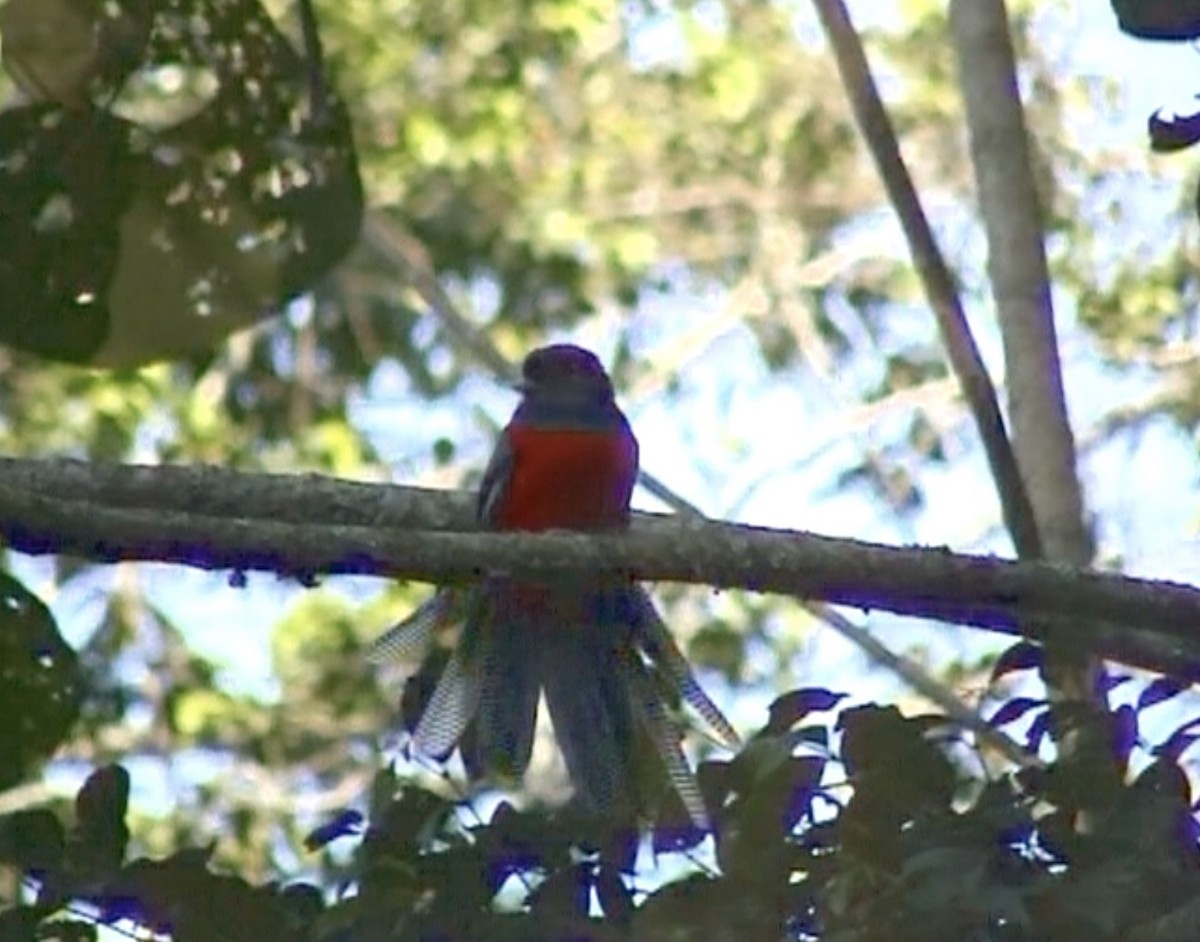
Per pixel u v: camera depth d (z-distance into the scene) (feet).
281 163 38.65
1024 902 26.63
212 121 38.22
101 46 38.14
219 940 28.53
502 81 77.92
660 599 72.38
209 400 72.49
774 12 84.58
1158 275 82.38
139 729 68.90
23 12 37.86
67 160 37.86
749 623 71.97
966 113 48.60
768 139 83.61
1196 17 30.58
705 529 32.71
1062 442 45.01
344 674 70.64
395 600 71.92
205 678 70.08
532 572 32.42
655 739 36.32
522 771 36.09
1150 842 27.48
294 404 73.26
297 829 67.77
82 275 37.99
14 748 34.71
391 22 77.25
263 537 32.01
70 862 28.63
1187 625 32.55
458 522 37.14
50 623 34.60
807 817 27.35
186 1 38.27
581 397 40.19
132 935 28.78
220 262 38.24
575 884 27.94
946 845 27.07
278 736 69.46
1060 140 82.69
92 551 31.83
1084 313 82.12
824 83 84.38
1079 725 29.07
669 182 82.48
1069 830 27.37
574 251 78.33
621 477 39.88
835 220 83.41
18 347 38.09
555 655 36.60
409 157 76.79
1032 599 32.48
